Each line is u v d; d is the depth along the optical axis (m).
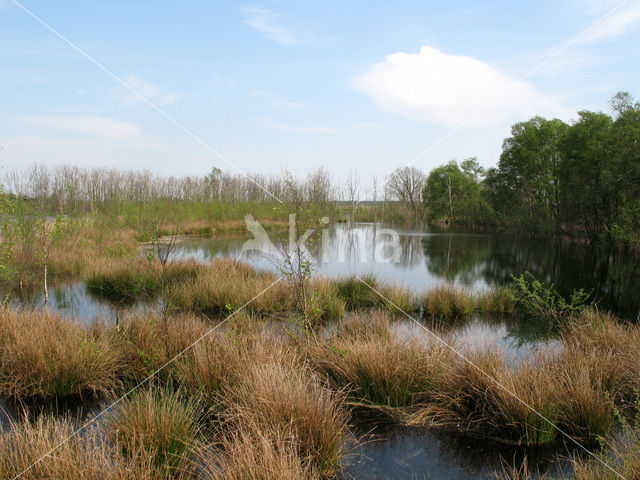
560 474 3.40
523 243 26.89
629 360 4.96
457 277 14.11
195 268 11.05
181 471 3.16
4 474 2.83
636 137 20.59
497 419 4.07
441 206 47.09
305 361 4.98
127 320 6.35
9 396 4.55
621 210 21.31
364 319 6.93
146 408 3.64
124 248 12.64
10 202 9.76
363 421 4.27
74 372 4.63
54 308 8.47
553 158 33.66
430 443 3.90
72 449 3.07
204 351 4.80
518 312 9.24
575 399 4.01
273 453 3.00
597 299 11.01
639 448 3.11
